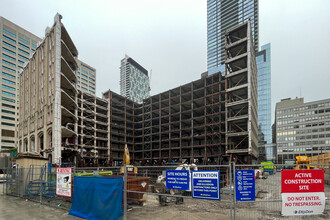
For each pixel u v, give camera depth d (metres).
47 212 8.96
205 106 56.16
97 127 65.00
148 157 70.62
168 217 7.88
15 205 10.53
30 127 41.31
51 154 34.16
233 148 45.38
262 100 112.31
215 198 5.52
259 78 115.50
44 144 34.94
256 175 15.66
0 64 84.62
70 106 44.53
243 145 49.53
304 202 5.33
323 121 95.88
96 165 57.84
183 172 6.29
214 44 134.50
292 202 5.32
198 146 55.38
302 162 26.48
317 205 5.36
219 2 136.12
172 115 64.69
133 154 73.69
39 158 14.73
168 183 6.63
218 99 57.16
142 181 9.81
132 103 79.88
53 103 34.09
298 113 103.75
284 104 125.00
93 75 120.62
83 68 114.19
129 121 75.19
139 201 9.34
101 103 68.38
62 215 8.42
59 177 9.77
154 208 9.31
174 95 68.44
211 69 132.12
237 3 127.75
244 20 123.50
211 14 139.88
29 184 12.73
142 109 76.06
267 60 114.19
